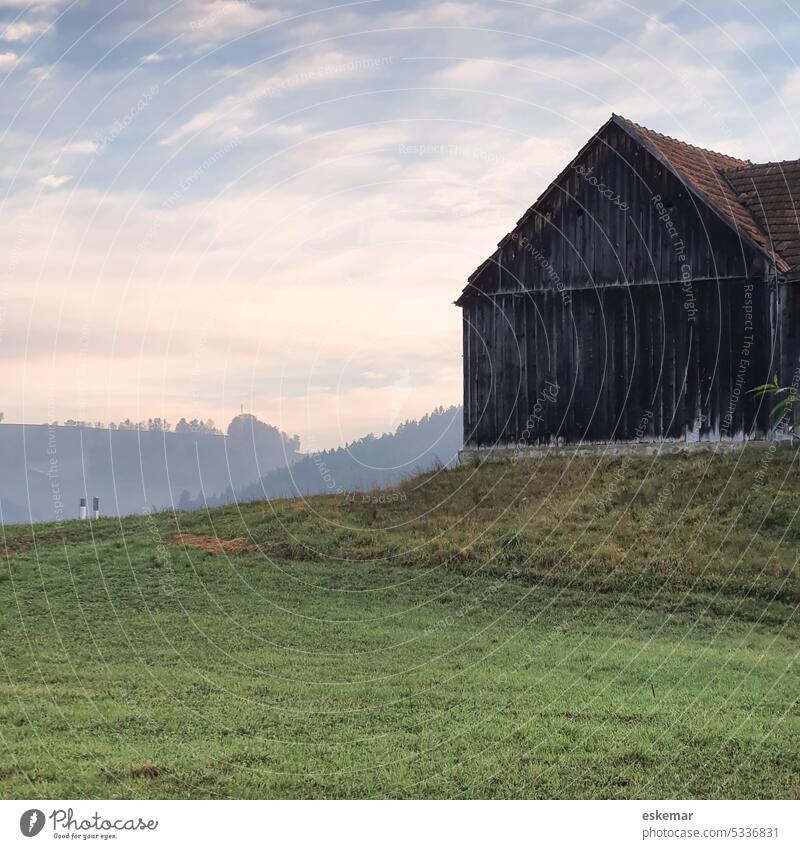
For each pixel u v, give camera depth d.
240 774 12.59
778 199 30.67
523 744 13.50
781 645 18.70
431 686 16.50
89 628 20.73
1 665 18.12
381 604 22.17
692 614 20.62
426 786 12.15
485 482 29.19
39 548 27.73
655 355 29.97
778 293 28.33
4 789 12.16
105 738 13.99
